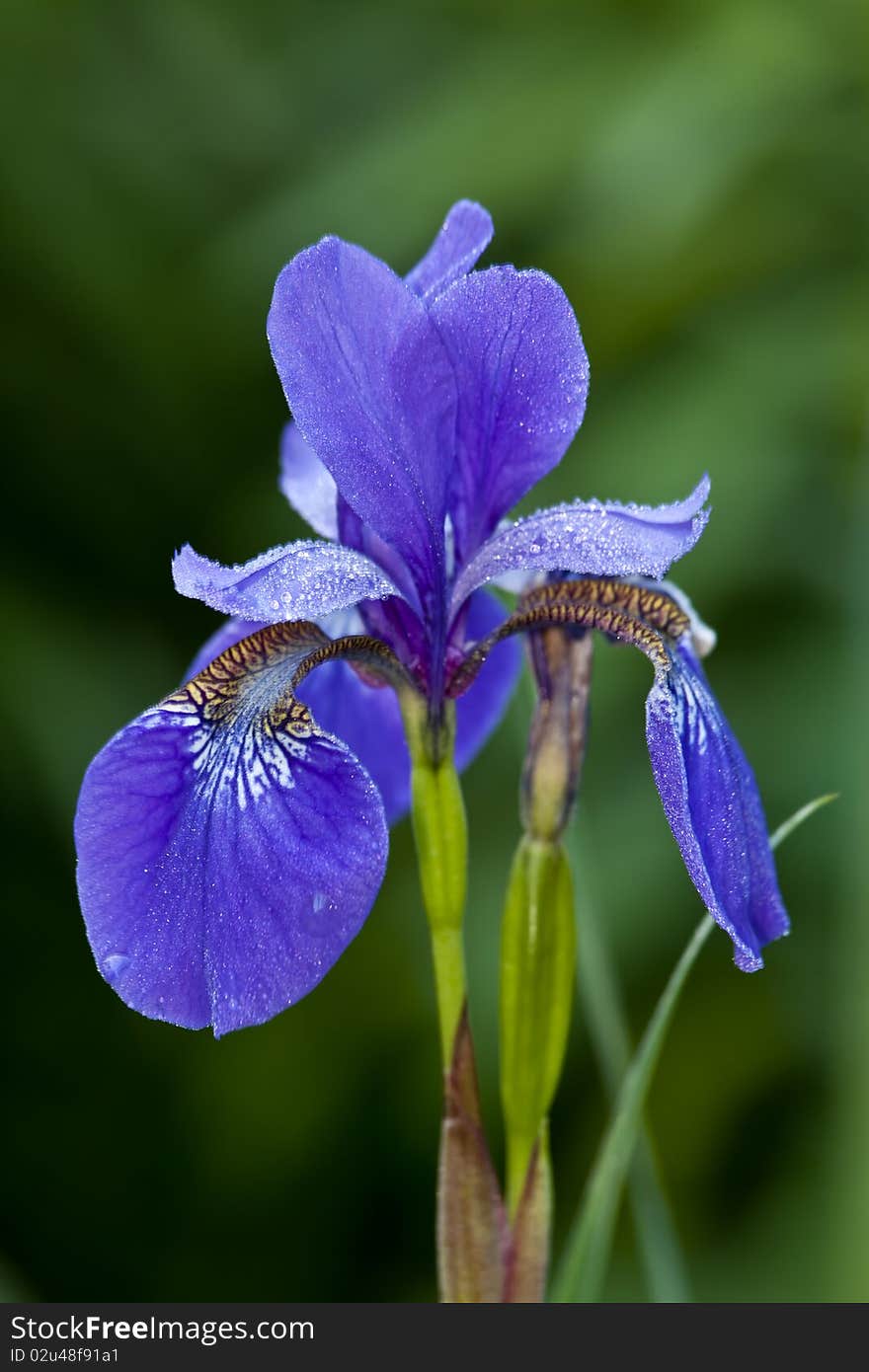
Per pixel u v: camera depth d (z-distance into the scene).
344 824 0.42
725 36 0.56
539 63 0.59
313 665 0.43
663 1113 0.57
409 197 0.57
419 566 0.43
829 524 0.55
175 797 0.42
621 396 0.57
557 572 0.45
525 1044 0.44
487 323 0.43
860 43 0.56
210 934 0.42
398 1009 0.59
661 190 0.55
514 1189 0.44
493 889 0.56
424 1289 0.58
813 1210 0.52
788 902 0.55
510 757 0.56
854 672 0.51
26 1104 0.59
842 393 0.55
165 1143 0.60
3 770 0.59
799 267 0.57
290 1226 0.59
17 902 0.60
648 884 0.54
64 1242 0.59
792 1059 0.56
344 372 0.43
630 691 0.53
